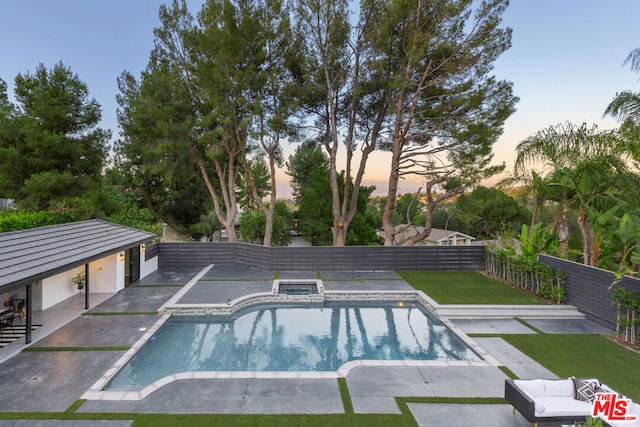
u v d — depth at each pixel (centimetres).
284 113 1953
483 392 667
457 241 3331
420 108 1956
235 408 604
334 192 2097
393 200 2019
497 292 1375
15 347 853
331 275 1712
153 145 1961
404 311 1309
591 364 784
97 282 1388
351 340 1041
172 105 2017
